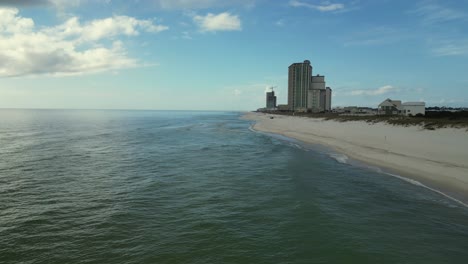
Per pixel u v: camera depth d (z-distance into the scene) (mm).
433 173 18688
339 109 146375
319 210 13172
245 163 24141
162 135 49594
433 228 11336
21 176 19453
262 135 49844
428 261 9039
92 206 13828
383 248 9812
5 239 10453
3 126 68125
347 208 13523
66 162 24500
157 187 16984
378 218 12328
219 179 18844
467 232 10992
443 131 32281
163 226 11555
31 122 86375
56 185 17344
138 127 70438
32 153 28984
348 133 42812
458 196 14727
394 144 29328
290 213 12898
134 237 10617
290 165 23188
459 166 19500
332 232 11000
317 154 28359
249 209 13422
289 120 93875
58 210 13289
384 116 58875
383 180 18203
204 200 14695
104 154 28766
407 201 14344
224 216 12586
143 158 26594
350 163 23641
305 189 16516
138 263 8906
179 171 21203
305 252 9578
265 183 17844
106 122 93000
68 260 9109
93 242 10258
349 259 9164
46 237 10625
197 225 11641
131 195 15500
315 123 69125
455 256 9336
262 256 9336
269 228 11367
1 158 26062
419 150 25219
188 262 8977
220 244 10086
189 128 68125
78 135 47969
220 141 40562
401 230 11188
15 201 14484
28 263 8953
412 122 41750
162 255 9367
